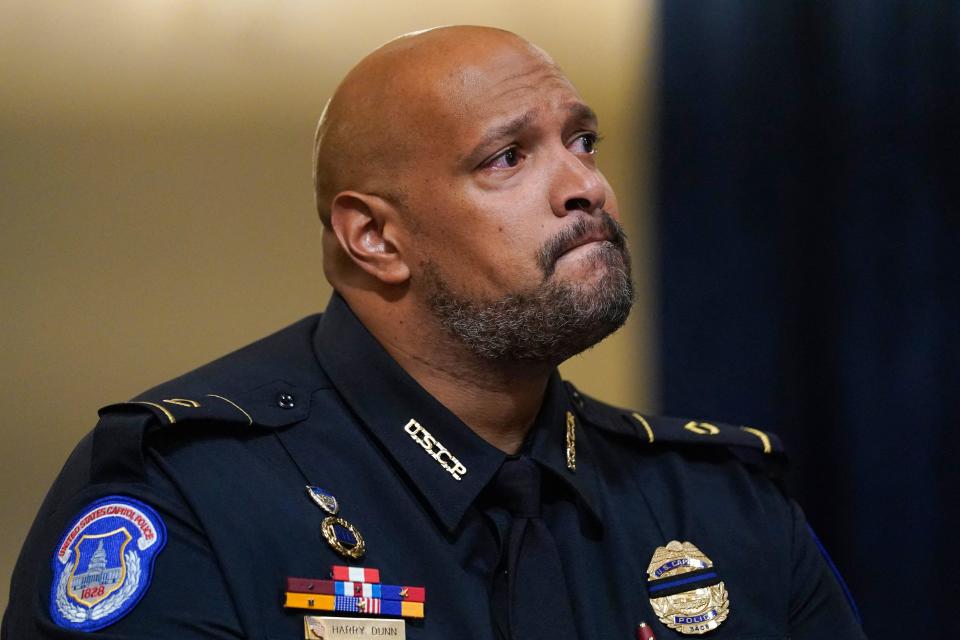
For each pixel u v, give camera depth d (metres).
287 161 10.38
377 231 5.89
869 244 10.59
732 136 10.68
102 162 10.12
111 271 10.09
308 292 10.34
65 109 10.09
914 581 10.43
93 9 10.17
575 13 10.84
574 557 5.70
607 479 6.21
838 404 10.56
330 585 5.15
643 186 10.77
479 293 5.59
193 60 10.29
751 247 10.66
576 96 5.84
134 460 5.12
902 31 10.60
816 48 10.65
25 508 9.86
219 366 6.02
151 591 4.88
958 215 10.51
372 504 5.50
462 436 5.64
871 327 10.57
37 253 10.00
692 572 5.93
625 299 5.57
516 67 5.74
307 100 10.41
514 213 5.54
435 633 5.23
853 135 10.61
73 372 9.99
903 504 10.48
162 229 10.18
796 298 10.64
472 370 5.76
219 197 10.27
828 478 10.57
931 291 10.52
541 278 5.50
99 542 4.98
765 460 6.65
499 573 5.54
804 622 6.24
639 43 10.82
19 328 9.95
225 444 5.42
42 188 10.03
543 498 5.85
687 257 10.71
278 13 10.42
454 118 5.61
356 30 10.52
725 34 10.73
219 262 10.24
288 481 5.43
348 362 5.83
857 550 10.51
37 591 5.03
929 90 10.56
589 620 5.57
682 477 6.37
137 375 10.07
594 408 6.64
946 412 10.48
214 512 5.11
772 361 10.63
